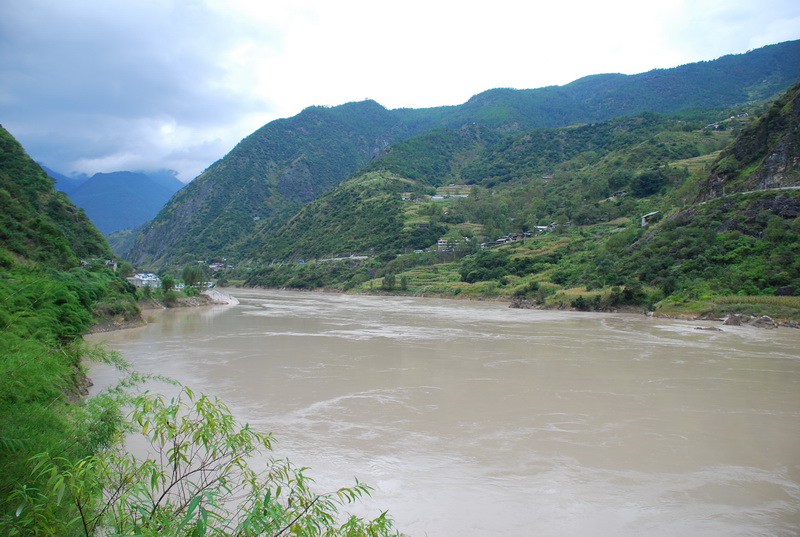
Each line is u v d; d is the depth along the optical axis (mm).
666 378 27016
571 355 34000
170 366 28609
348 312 70938
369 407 20812
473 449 16281
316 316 64000
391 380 25828
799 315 53250
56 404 9031
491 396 22906
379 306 84188
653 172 136000
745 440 17438
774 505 12742
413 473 14328
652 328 51438
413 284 118062
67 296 22500
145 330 47312
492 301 93375
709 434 18016
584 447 16609
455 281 113250
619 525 11680
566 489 13477
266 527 5070
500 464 15109
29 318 13734
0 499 5816
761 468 15055
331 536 5695
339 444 16438
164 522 5094
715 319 58406
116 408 9711
